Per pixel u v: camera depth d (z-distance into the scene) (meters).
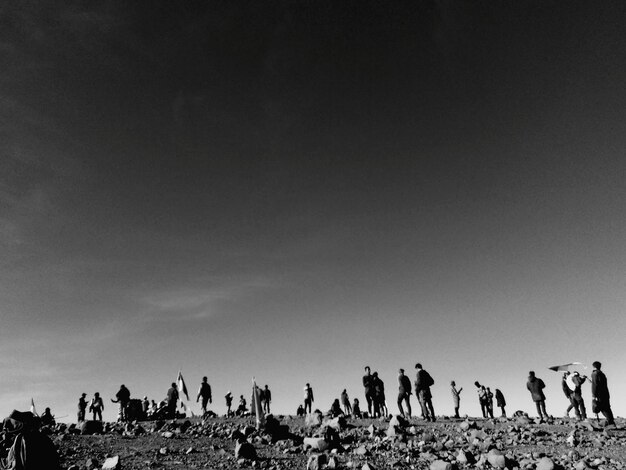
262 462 9.66
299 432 14.46
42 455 7.07
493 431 13.75
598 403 13.91
